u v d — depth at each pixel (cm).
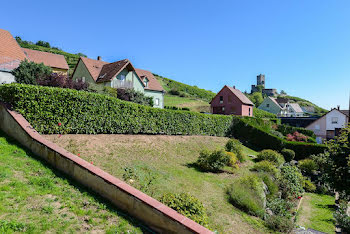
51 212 502
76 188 629
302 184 1661
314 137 3650
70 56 7806
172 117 1811
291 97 13288
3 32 2217
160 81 7838
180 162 1255
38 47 7631
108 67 3108
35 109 982
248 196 954
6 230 414
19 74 1577
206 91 7994
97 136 1196
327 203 1446
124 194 576
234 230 720
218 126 2472
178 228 491
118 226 505
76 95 1128
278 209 1051
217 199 903
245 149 2266
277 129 3566
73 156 719
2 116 1005
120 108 1359
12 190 552
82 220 499
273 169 1509
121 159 992
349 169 788
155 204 539
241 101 4122
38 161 750
